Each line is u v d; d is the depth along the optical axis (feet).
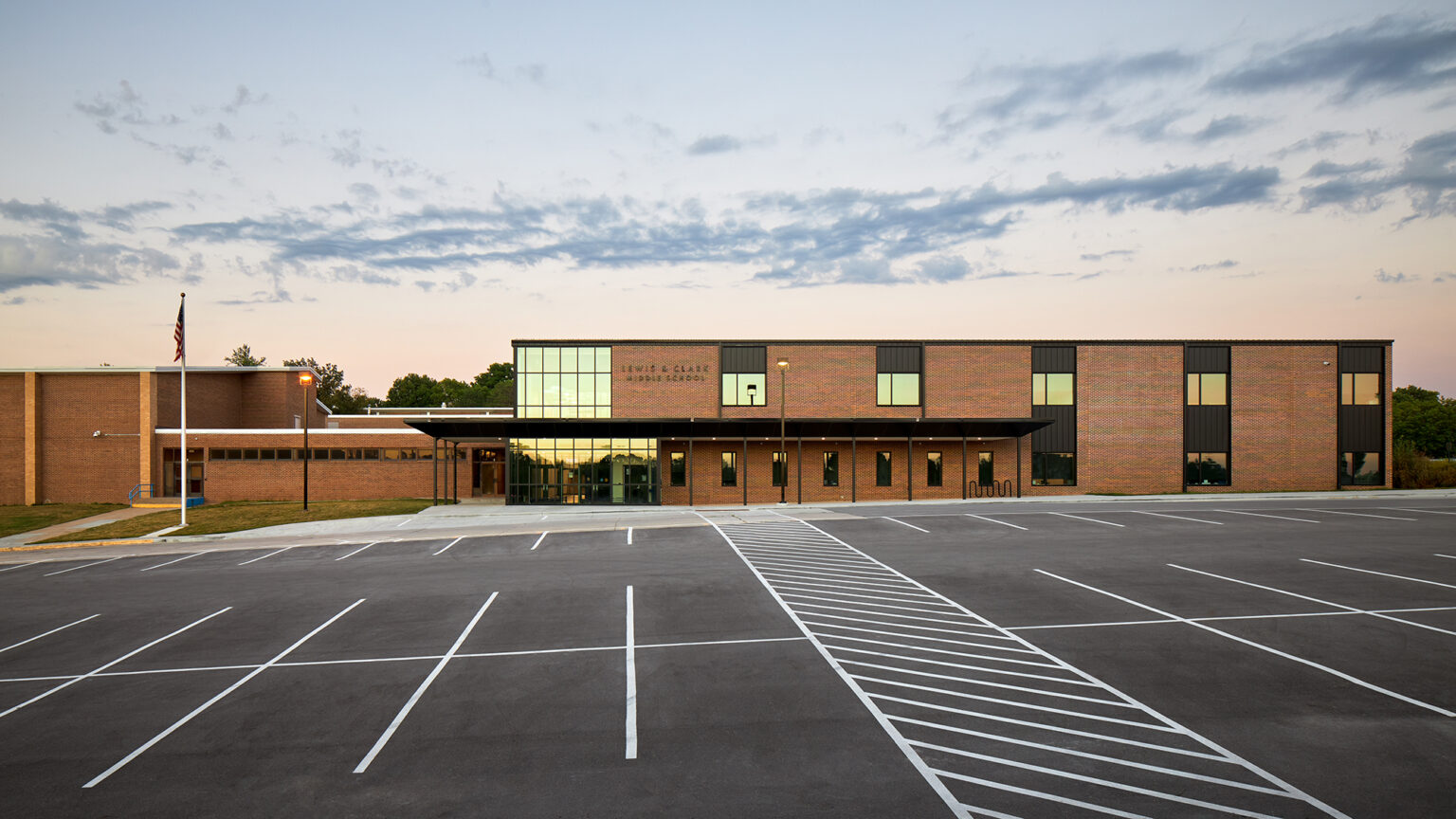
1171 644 41.78
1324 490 135.95
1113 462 136.67
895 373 136.67
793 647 41.70
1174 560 65.41
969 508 106.11
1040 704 33.22
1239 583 56.44
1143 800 25.05
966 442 135.64
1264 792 25.44
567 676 37.76
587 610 50.67
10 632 49.42
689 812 24.44
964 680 36.37
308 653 42.57
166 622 50.90
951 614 48.26
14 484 144.05
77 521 120.06
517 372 134.92
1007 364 136.77
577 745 29.66
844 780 26.53
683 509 116.26
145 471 144.77
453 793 25.96
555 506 126.21
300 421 176.55
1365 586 55.21
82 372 145.79
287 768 28.19
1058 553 69.41
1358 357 138.82
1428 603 50.29
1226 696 34.01
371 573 66.95
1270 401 137.59
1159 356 137.80
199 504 139.85
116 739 31.14
